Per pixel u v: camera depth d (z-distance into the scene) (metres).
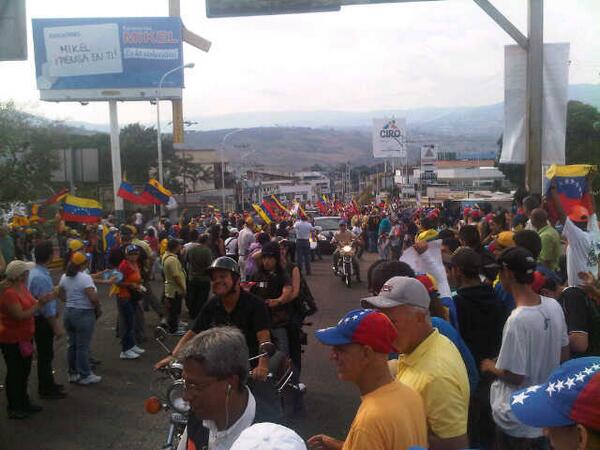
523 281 4.02
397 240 21.02
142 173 60.84
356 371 2.80
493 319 4.57
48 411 7.53
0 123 28.41
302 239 20.50
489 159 110.12
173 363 4.37
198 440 3.25
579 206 6.65
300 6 7.39
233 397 2.81
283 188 113.81
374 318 2.79
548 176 6.79
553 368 3.98
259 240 10.92
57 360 10.05
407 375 3.27
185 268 12.82
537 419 1.88
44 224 25.22
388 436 2.66
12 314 7.07
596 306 4.64
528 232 5.43
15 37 7.63
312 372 8.92
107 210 41.69
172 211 38.59
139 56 40.78
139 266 11.16
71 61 40.25
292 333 7.12
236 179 84.69
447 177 80.25
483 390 4.44
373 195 108.00
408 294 3.25
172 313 11.41
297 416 6.96
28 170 28.42
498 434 4.04
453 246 6.59
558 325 4.01
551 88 7.79
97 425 7.05
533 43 7.66
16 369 7.27
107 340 11.30
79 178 19.95
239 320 5.07
